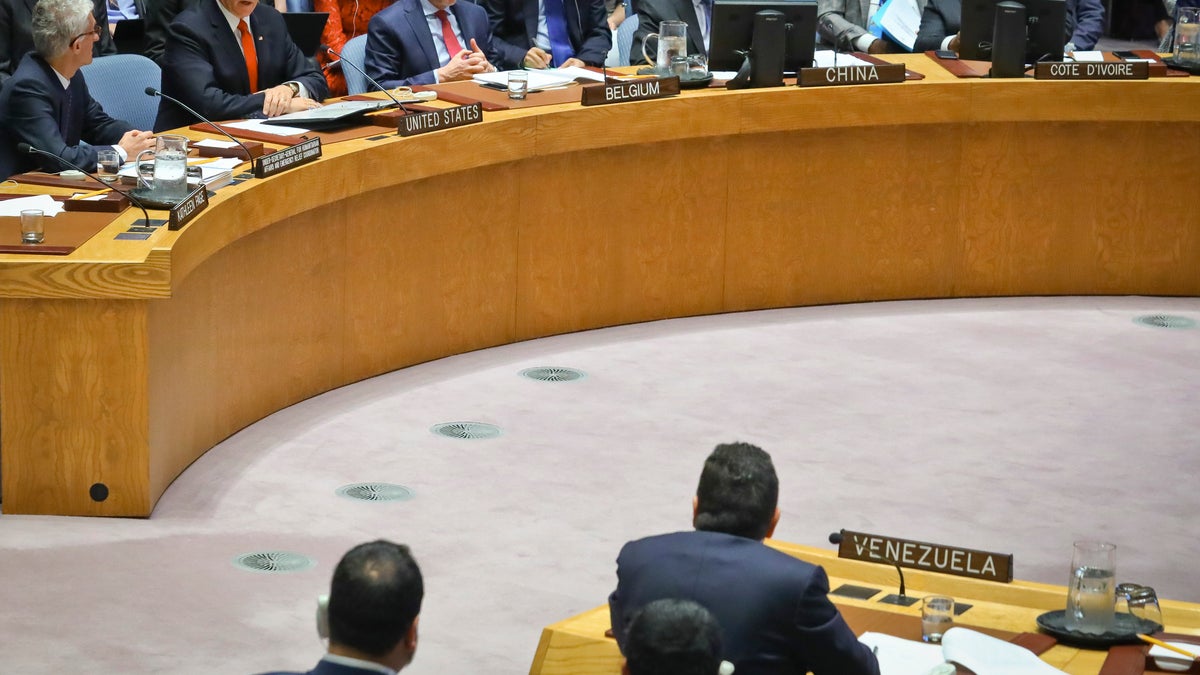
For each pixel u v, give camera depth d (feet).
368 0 55.31
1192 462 35.14
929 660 17.84
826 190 47.19
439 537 29.30
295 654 24.32
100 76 40.91
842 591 20.12
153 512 29.89
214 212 30.94
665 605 13.91
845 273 48.08
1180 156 49.14
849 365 41.70
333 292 38.04
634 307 45.42
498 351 42.32
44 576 26.61
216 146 35.73
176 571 27.14
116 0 55.06
